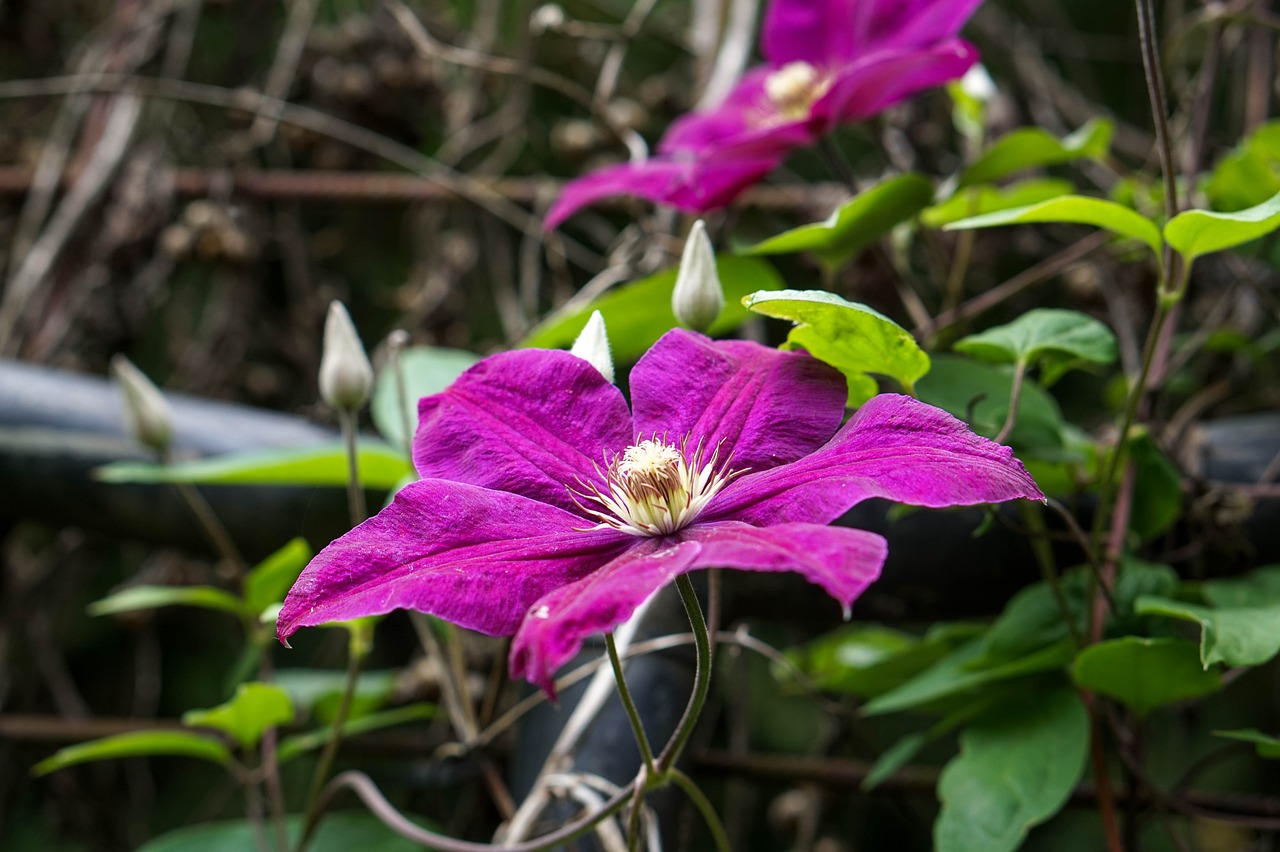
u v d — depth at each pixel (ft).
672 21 2.86
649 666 1.54
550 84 1.79
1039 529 1.45
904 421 1.10
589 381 1.20
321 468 1.54
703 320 1.32
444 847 1.42
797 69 1.76
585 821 1.25
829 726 2.04
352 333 1.43
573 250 2.28
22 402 1.82
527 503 1.14
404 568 1.07
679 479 1.12
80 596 2.90
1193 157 1.70
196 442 1.81
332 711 1.81
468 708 1.60
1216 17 1.72
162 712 2.89
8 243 2.61
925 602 1.60
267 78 2.81
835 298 1.16
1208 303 2.06
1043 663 1.43
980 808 1.38
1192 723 2.05
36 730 2.05
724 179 1.62
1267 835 1.71
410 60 2.42
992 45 2.37
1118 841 1.45
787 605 1.65
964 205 1.77
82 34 2.90
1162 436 1.61
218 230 2.30
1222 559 1.54
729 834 2.15
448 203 2.31
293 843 1.77
